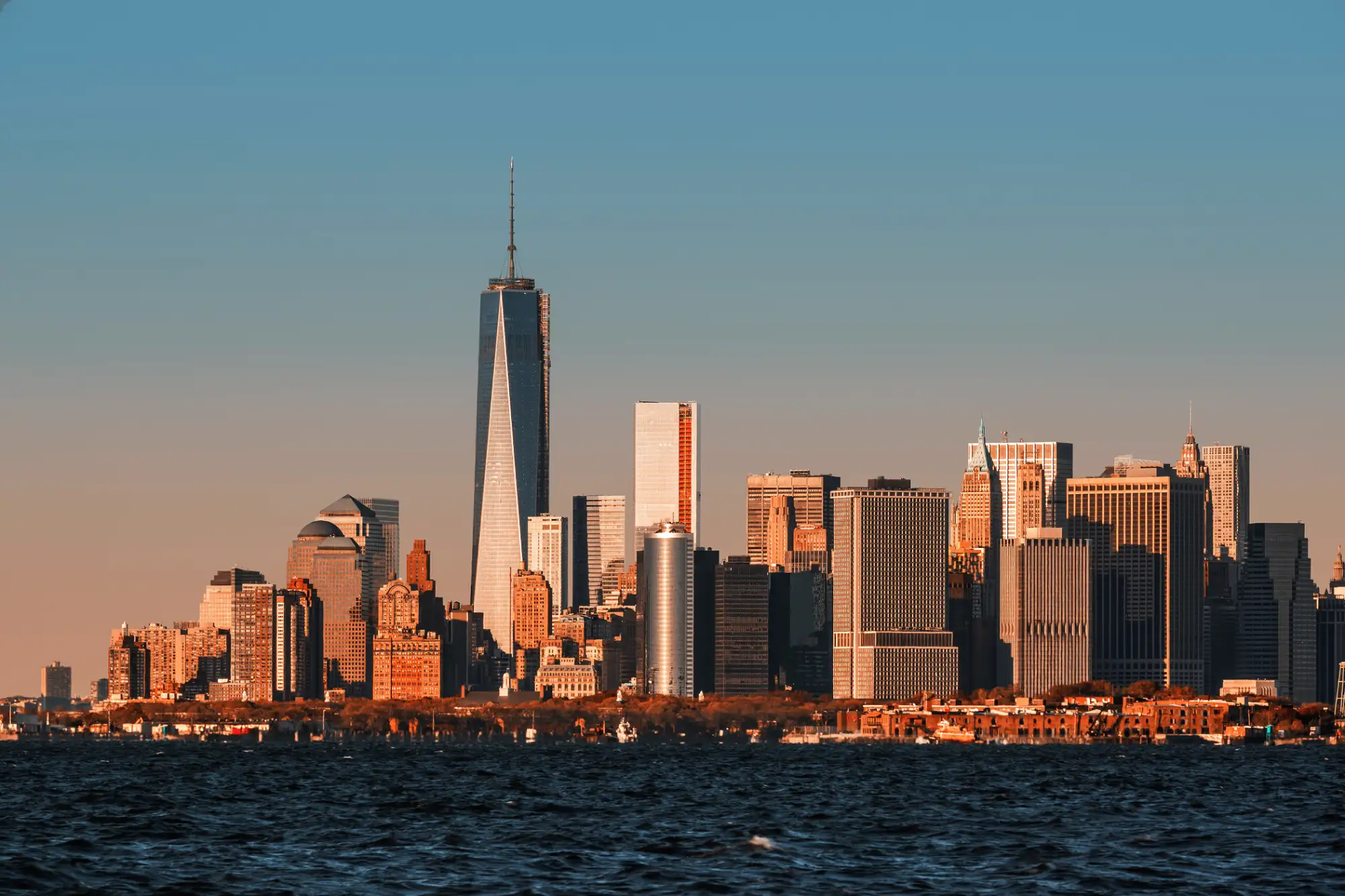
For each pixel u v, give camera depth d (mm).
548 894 197000
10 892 198000
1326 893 198875
